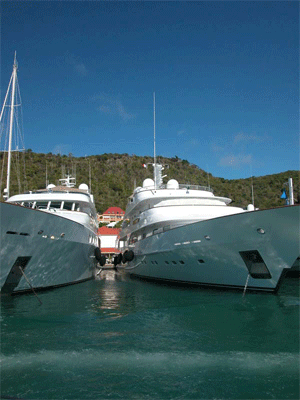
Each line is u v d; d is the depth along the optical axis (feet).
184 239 58.54
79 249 68.13
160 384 21.63
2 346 28.43
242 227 48.11
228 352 26.99
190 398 19.94
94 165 516.73
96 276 101.35
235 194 363.35
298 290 63.16
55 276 60.90
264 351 27.20
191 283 63.46
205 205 69.05
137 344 28.89
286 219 43.88
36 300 49.60
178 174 447.42
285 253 46.24
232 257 51.52
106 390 20.85
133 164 543.80
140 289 63.72
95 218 103.35
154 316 38.78
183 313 40.01
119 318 38.01
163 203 73.26
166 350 27.40
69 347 28.14
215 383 21.76
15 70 77.15
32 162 435.53
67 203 73.46
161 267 71.51
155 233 70.69
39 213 49.47
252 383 21.74
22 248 48.73
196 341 29.71
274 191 354.13
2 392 20.59
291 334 31.45
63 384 21.62
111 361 25.25
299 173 401.70
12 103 75.61
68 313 40.81
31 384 21.59
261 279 49.78
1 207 43.80
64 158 504.02
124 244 130.11
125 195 438.81
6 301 48.62
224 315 38.63
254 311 40.16
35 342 29.45
